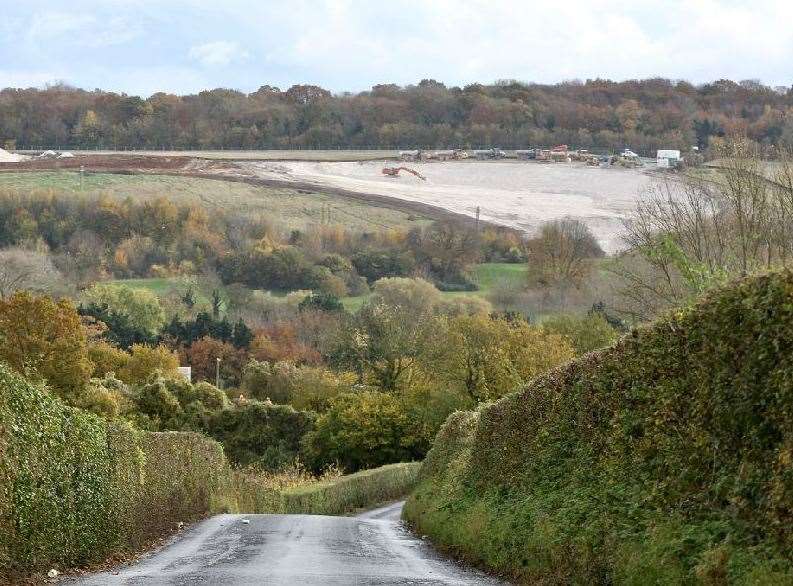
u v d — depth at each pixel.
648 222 98.69
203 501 80.75
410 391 173.25
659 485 32.72
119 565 45.12
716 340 30.69
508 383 155.75
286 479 141.25
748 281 29.70
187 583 35.94
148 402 162.12
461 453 73.38
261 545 53.72
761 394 27.42
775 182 80.31
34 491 38.00
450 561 47.66
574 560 34.03
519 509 44.66
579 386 44.56
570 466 43.06
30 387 39.44
